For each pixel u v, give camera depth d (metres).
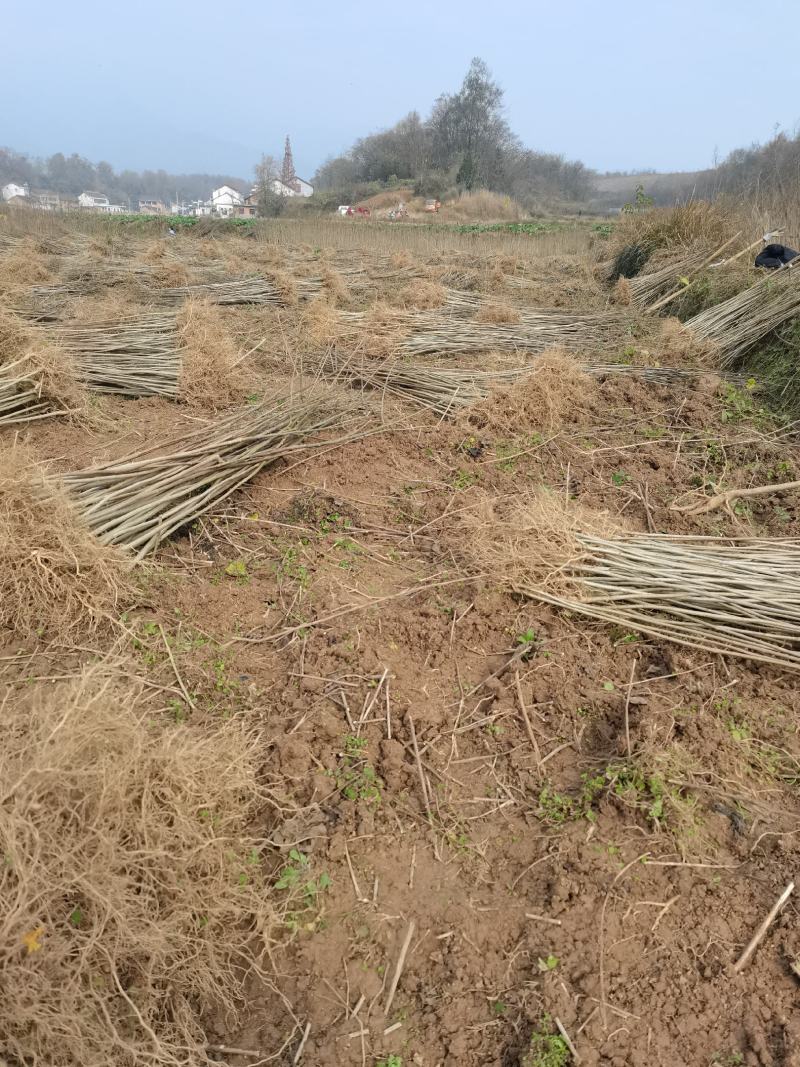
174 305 9.20
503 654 3.47
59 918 1.91
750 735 3.05
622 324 8.73
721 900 2.41
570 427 5.96
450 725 3.09
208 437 4.75
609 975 2.21
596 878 2.47
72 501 3.74
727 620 3.53
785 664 3.36
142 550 3.86
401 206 39.38
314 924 2.34
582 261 14.70
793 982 2.18
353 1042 2.09
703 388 6.65
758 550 4.09
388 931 2.35
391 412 6.02
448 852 2.59
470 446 5.56
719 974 2.21
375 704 3.12
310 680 3.17
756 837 2.62
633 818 2.67
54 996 1.82
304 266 12.55
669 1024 2.09
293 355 7.13
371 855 2.55
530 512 4.11
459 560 4.15
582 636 3.58
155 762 2.23
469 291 11.44
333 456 5.18
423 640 3.52
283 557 4.09
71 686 2.39
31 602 3.37
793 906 2.37
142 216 26.28
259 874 2.43
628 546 3.91
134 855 2.03
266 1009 2.19
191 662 3.27
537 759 2.94
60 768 2.03
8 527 3.34
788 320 7.01
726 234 10.42
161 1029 2.06
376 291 10.80
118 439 5.22
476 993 2.20
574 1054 2.01
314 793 2.70
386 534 4.42
